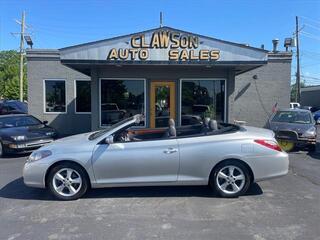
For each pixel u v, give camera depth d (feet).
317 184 25.17
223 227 16.98
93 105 46.83
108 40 41.68
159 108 48.08
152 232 16.46
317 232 16.37
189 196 22.00
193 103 48.19
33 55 62.49
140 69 47.42
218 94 48.29
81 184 21.47
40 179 21.45
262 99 66.49
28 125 43.11
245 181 21.58
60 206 20.43
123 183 21.59
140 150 21.50
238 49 42.04
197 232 16.40
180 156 21.47
